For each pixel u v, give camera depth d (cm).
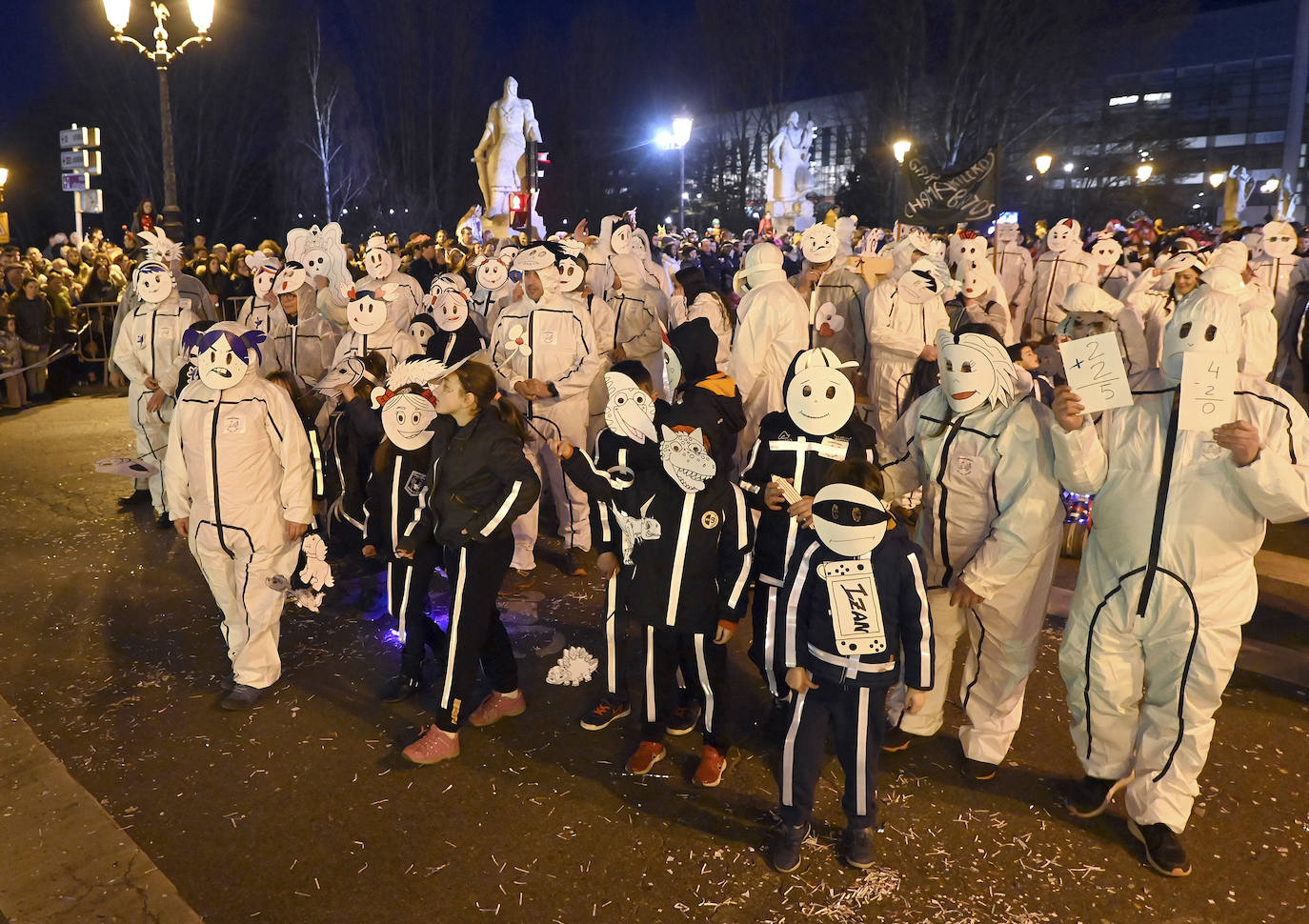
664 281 990
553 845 384
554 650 557
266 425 483
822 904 350
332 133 4081
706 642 414
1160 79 6169
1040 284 1055
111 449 1070
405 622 499
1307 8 5516
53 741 462
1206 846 381
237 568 493
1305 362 943
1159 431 356
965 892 355
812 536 362
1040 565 395
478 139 4300
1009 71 2994
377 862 374
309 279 805
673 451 401
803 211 3098
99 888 356
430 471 448
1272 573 669
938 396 405
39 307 1337
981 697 421
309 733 469
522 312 694
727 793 418
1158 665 366
